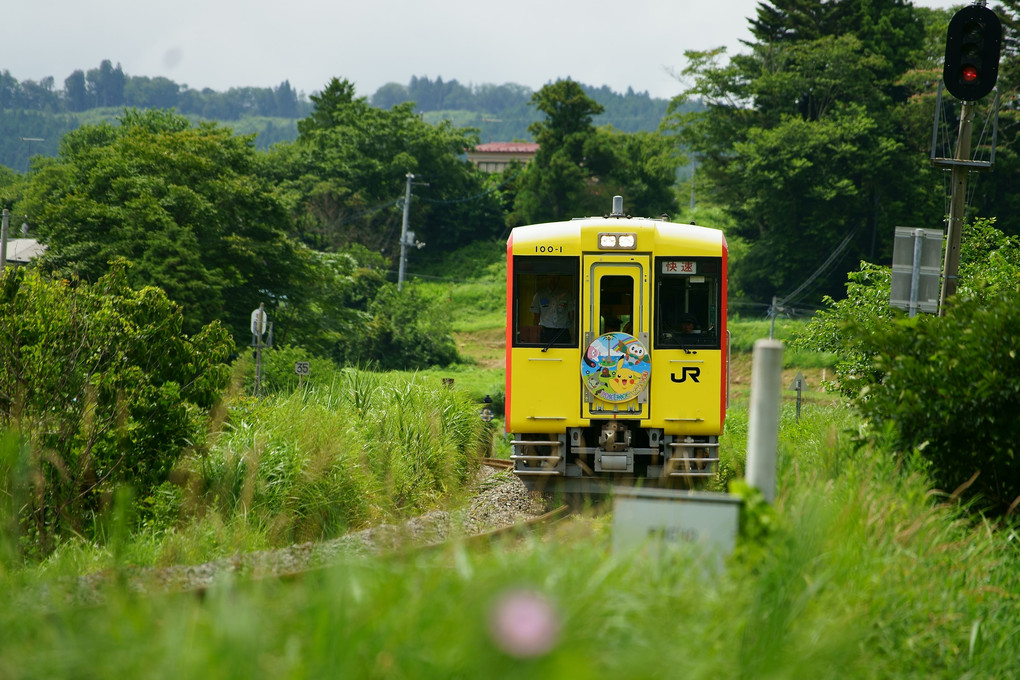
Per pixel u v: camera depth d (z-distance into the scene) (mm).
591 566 15977
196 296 119750
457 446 53750
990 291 37188
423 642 12758
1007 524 28688
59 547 32031
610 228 43125
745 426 67000
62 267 117500
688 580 16156
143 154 134500
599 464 42750
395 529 27969
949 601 20594
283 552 26969
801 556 18328
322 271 147250
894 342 34438
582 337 43188
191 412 40781
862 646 17188
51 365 38000
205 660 11789
